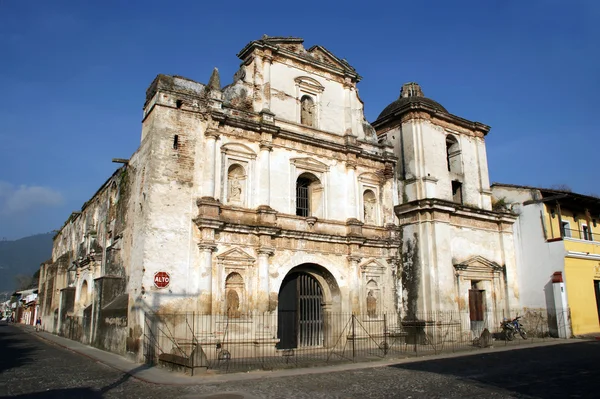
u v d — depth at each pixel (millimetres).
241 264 23562
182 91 23781
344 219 28250
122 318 22984
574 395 12531
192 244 22422
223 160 24391
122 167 28906
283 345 25469
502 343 27641
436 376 16297
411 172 31234
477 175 34125
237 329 22719
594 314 32500
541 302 31828
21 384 15242
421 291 28641
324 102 29281
